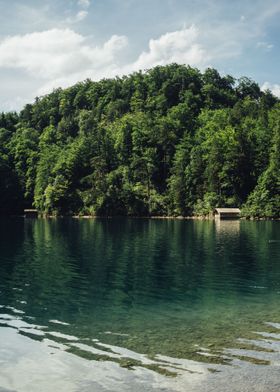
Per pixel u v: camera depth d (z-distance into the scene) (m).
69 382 16.72
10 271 41.78
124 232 86.56
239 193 146.88
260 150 150.50
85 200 154.38
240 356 19.08
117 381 16.67
